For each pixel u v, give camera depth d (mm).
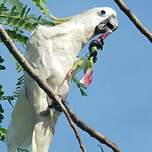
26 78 10539
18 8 9438
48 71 11070
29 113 10664
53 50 11453
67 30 11859
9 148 10305
